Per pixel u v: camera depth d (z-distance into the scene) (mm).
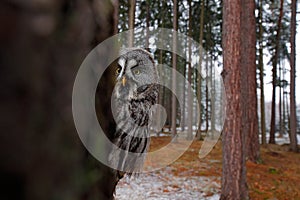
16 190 413
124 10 10711
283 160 10258
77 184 556
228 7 5172
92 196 649
